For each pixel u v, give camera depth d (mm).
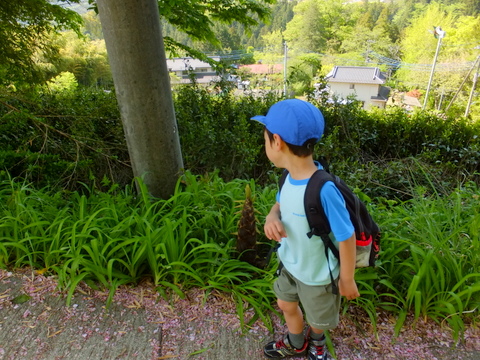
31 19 3975
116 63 2475
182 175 2844
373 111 6078
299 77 5875
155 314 1916
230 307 1978
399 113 5820
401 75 48062
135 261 2008
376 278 1940
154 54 2496
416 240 2145
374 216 2342
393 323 1877
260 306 1918
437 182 3984
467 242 2057
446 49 43406
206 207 2436
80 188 3652
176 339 1762
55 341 1729
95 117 4133
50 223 2279
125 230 2225
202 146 4023
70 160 3695
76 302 1980
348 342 1758
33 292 2049
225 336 1786
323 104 5559
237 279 1989
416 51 50031
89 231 2078
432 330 1827
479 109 24172
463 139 5406
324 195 1161
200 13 5629
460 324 1724
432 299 1921
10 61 4051
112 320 1867
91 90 6516
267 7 5984
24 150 3312
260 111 5363
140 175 2830
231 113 5223
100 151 3545
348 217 1183
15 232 2234
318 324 1426
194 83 5426
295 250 1341
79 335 1769
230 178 4195
